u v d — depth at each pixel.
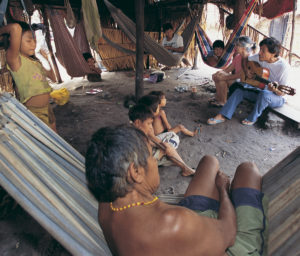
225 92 4.57
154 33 8.70
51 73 5.12
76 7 7.03
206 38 6.62
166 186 2.46
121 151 0.74
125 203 0.78
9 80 4.07
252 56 3.68
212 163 1.53
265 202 1.33
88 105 4.95
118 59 8.56
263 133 3.60
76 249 0.95
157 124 2.95
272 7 7.85
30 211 0.97
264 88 3.61
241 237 1.15
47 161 1.40
